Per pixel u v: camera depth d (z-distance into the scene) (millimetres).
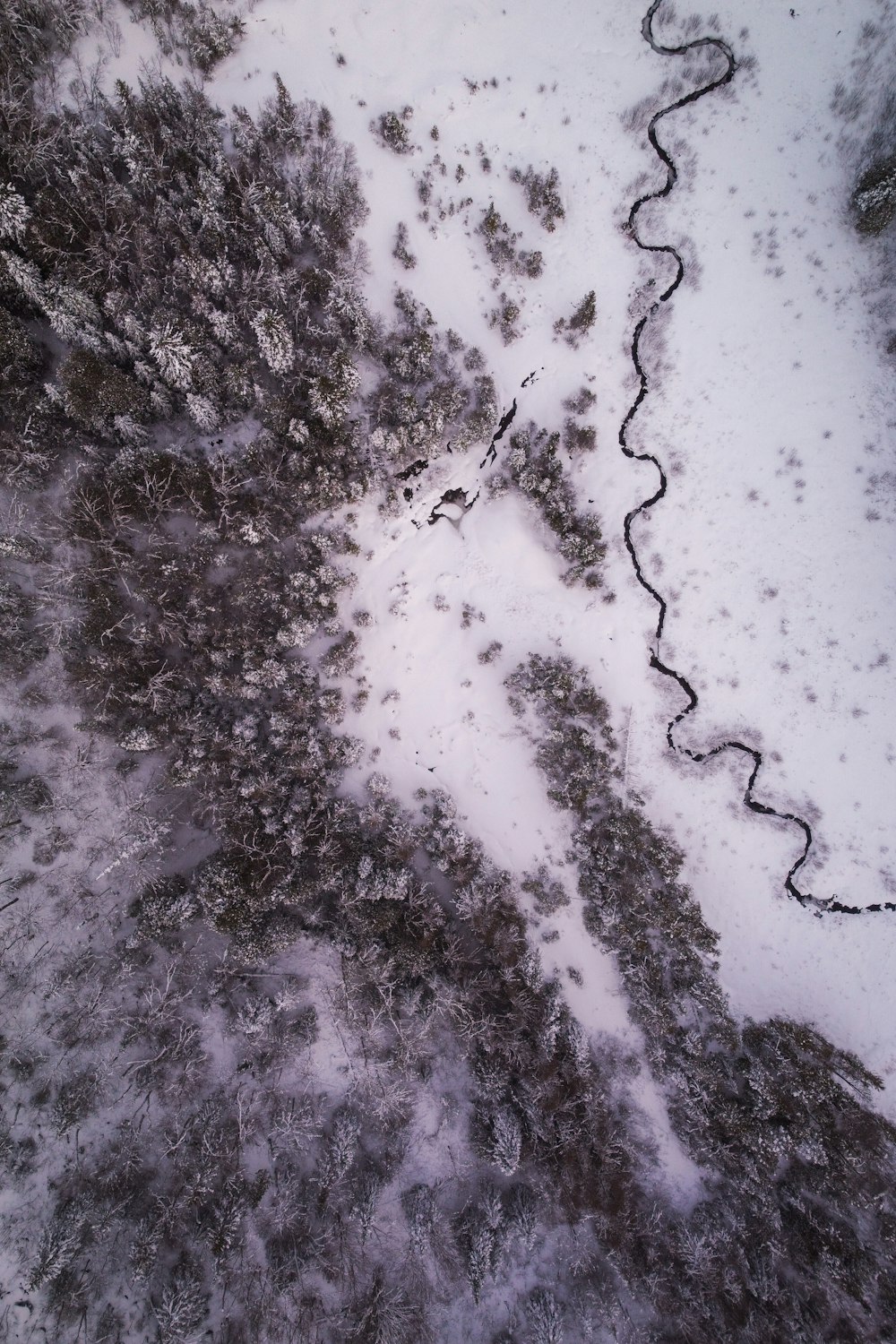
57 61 29422
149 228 28312
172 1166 29812
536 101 30469
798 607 30922
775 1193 30219
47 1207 29250
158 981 30281
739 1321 29188
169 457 27453
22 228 26156
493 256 30516
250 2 29891
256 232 28672
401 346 30344
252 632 29047
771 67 30016
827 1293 29453
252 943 28281
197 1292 28375
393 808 30906
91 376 26453
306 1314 28844
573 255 30828
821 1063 30312
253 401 29219
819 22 29812
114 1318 28641
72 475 28438
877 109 29766
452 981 29797
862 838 30859
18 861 30141
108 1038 30125
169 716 28781
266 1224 29641
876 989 30781
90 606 28000
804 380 30703
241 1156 30078
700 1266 29234
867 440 30562
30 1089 29938
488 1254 28609
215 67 30078
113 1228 29234
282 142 29891
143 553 28469
